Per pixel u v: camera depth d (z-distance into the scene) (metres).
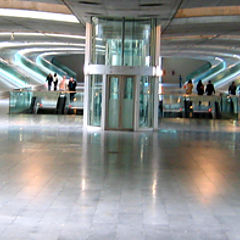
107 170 8.38
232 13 19.39
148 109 17.36
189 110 25.02
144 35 17.08
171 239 4.57
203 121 22.53
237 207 5.87
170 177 7.82
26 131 15.69
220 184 7.30
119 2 14.45
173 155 10.59
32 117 22.28
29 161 9.20
